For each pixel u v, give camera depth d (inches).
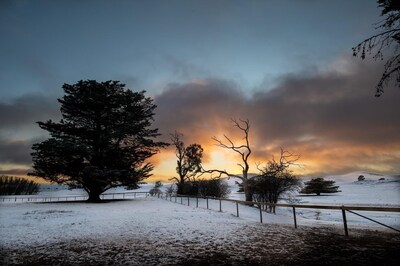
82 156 1349.7
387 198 2090.3
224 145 1421.0
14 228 526.6
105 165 1439.5
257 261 287.9
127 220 637.3
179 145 1923.0
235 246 360.8
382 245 345.7
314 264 271.3
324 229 500.1
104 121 1464.1
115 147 1460.4
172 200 1485.0
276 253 319.0
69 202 1384.1
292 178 1445.6
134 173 1483.8
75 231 490.9
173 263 286.5
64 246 370.9
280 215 1052.5
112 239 417.1
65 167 1359.5
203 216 724.0
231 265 276.4
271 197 1446.9
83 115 1462.8
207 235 443.5
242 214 914.1
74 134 1448.1
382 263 266.1
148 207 1029.2
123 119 1542.8
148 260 298.7
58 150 1273.4
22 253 333.7
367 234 437.7
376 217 1015.6
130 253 330.0
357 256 294.0
